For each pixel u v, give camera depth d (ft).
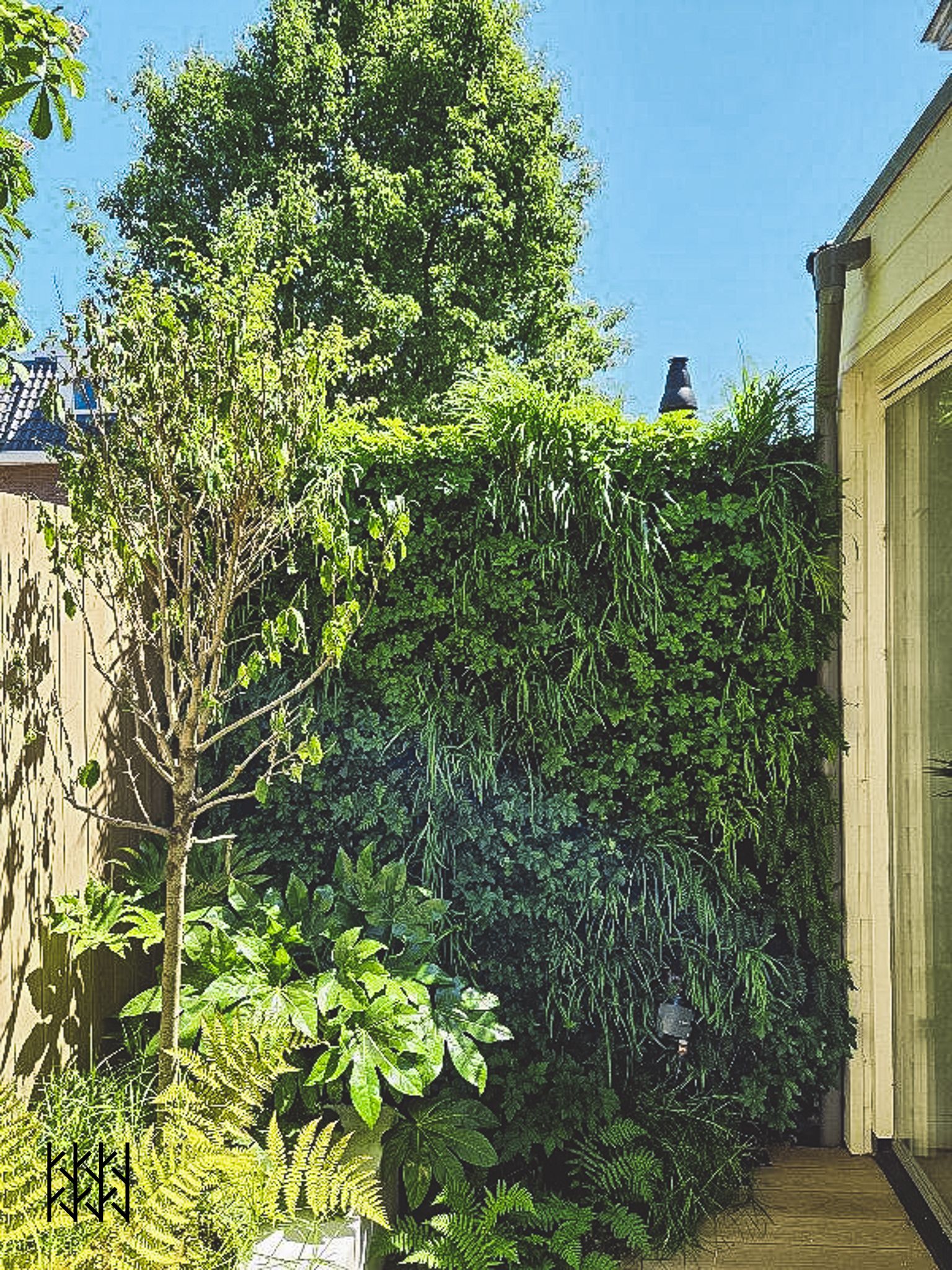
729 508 10.61
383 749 10.80
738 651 10.62
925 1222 9.66
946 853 9.55
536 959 10.58
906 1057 10.72
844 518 11.37
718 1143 10.18
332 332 8.10
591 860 10.53
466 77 39.65
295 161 37.70
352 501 10.88
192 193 38.93
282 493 7.60
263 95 39.22
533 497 10.64
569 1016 10.52
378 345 34.83
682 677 10.66
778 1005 10.62
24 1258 5.34
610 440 10.87
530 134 39.93
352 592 8.09
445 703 10.77
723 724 10.66
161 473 7.28
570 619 10.58
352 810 10.84
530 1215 9.18
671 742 10.66
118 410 7.18
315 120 38.32
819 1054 10.62
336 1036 8.84
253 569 10.94
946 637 9.54
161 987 8.66
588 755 10.76
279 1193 7.22
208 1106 6.58
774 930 10.97
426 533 10.75
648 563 10.44
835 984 10.91
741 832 10.71
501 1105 10.14
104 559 7.92
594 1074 10.32
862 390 11.45
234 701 11.10
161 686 10.96
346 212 36.76
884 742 11.29
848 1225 9.73
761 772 10.89
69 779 8.85
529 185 39.88
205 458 6.99
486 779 10.65
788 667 10.74
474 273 38.45
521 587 10.67
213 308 7.43
